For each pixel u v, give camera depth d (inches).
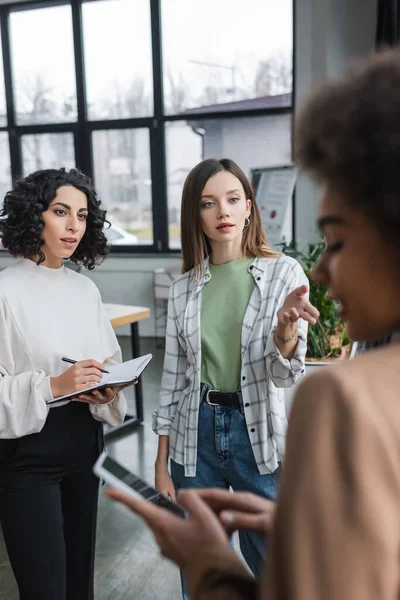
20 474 61.0
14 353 61.3
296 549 16.1
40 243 63.2
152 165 267.1
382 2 188.7
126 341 265.6
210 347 64.6
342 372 17.4
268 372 62.0
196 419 64.5
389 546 15.5
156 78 259.3
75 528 67.4
